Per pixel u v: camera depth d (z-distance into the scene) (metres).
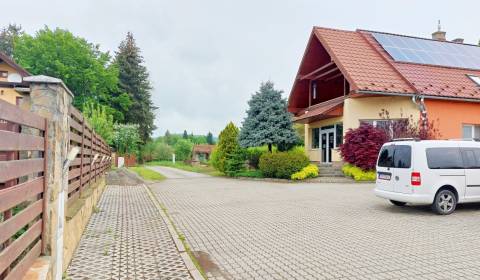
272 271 5.18
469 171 9.48
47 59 39.00
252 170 24.23
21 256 3.37
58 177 4.29
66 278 4.71
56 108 4.18
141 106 54.56
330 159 22.56
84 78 41.91
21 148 3.13
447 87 19.70
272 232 7.62
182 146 65.31
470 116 19.95
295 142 22.59
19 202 3.07
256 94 23.17
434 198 9.19
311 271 5.13
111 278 4.75
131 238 6.89
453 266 5.27
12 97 19.27
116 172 21.30
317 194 13.62
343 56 20.83
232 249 6.37
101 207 10.55
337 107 20.56
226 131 24.58
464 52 24.59
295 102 27.47
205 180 21.52
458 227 7.86
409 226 8.00
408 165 9.30
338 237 7.11
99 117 31.47
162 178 22.88
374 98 19.70
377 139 17.66
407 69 20.78
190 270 5.09
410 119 18.89
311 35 23.38
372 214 9.46
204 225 8.38
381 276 4.88
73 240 5.79
